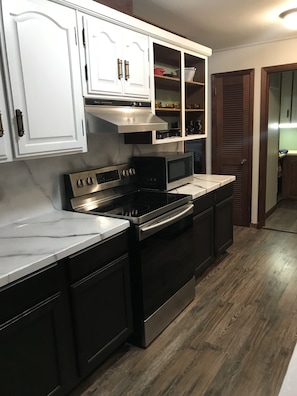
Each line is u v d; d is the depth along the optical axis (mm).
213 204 3115
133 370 2014
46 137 1806
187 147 4902
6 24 1558
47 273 1535
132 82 2396
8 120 1617
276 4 2756
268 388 1822
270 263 3424
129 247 2096
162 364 2053
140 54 2451
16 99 1631
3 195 1976
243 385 1854
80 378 1780
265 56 4074
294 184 5949
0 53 1552
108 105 2213
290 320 2434
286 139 6191
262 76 4148
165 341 2268
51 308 1568
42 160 2182
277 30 3525
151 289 2197
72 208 2303
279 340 2217
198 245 2906
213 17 3066
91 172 2434
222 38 3824
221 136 4578
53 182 2270
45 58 1757
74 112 1970
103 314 1896
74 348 1727
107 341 1946
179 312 2576
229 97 4418
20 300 1422
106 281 1896
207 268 3361
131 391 1855
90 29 2000
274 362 2016
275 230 4457
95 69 2066
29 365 1493
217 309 2625
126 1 2463
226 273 3236
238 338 2260
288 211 5320
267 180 4719
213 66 4453
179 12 2914
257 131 4320
